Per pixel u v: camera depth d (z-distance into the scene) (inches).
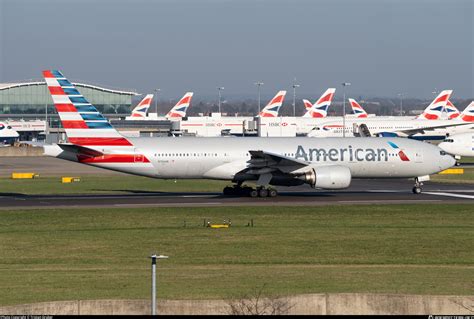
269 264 4495.6
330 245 5167.3
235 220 6358.3
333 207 7224.4
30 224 6151.6
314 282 3799.2
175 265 4446.4
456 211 6958.7
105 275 4023.1
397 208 7165.4
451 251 4958.2
